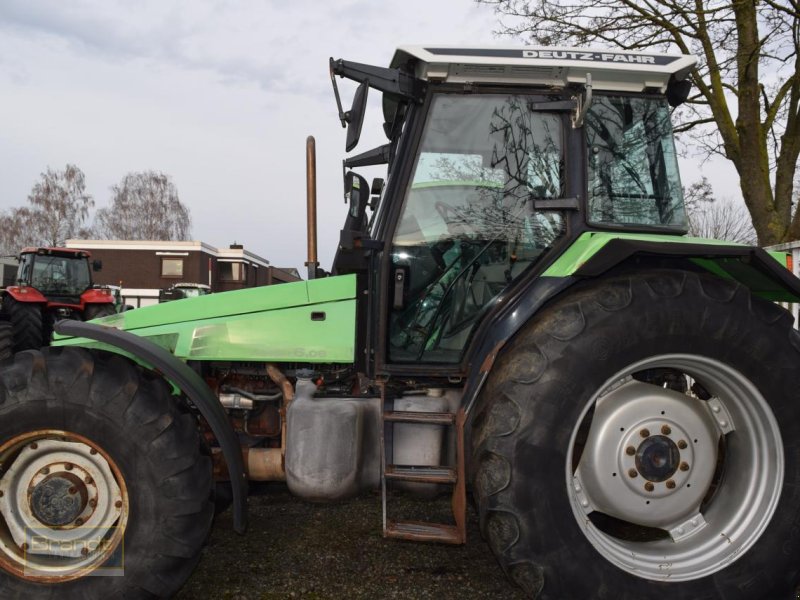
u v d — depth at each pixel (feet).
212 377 10.39
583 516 8.10
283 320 9.73
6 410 7.77
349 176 9.34
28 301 32.01
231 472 8.22
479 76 8.96
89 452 8.07
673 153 9.39
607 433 8.28
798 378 8.13
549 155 9.20
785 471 8.15
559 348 7.78
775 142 35.55
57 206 164.25
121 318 9.98
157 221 186.19
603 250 8.13
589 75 8.57
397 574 9.53
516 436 7.63
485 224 9.25
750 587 8.02
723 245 8.17
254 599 8.71
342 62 8.86
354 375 10.16
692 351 7.99
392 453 8.84
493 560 10.07
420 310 9.30
